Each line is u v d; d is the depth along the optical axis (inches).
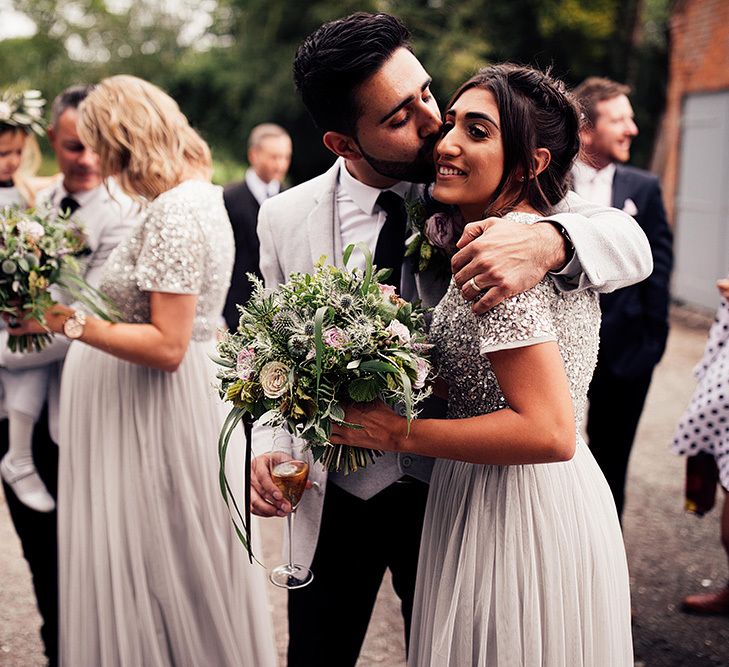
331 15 578.6
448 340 68.4
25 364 111.4
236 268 190.4
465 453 62.7
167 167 93.2
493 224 62.1
